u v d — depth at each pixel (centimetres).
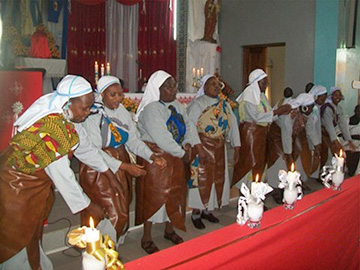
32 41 716
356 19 823
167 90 331
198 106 402
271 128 511
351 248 267
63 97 217
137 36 918
